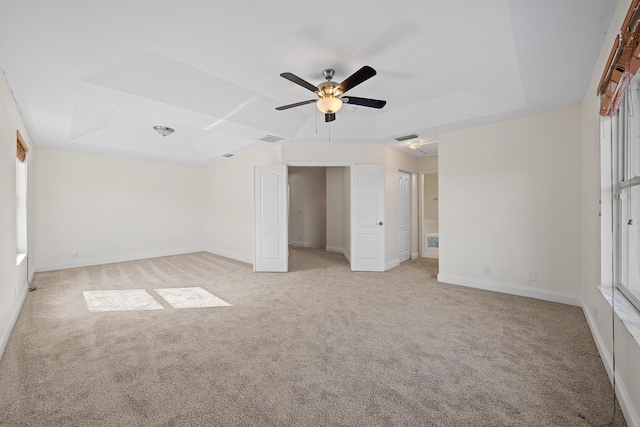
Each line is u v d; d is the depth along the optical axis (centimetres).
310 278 473
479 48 222
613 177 227
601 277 236
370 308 332
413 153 601
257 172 520
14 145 310
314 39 235
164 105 330
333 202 752
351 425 156
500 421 158
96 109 393
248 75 297
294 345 245
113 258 610
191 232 734
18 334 267
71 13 184
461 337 257
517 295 374
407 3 181
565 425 155
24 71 254
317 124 449
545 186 353
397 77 306
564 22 187
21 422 158
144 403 173
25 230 418
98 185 591
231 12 198
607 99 194
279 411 167
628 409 155
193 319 303
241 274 504
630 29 143
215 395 181
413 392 183
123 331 274
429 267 554
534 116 359
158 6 187
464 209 418
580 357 223
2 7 174
